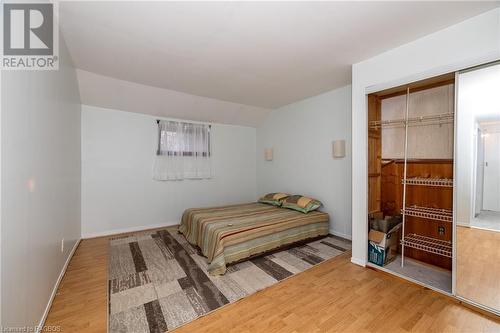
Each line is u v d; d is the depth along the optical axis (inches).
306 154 163.9
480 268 70.3
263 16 69.6
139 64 105.7
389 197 110.5
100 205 144.8
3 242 41.3
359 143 100.3
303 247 122.8
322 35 80.2
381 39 82.4
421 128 98.3
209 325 62.1
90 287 81.5
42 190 64.2
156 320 64.0
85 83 123.4
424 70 79.9
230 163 204.5
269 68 109.7
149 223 162.7
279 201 163.0
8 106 44.8
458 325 62.1
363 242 99.0
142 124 161.0
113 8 65.7
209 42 85.4
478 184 71.2
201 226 117.8
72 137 110.8
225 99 163.3
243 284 83.9
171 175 171.2
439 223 95.5
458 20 71.0
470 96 71.5
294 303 72.2
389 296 76.0
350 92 132.6
